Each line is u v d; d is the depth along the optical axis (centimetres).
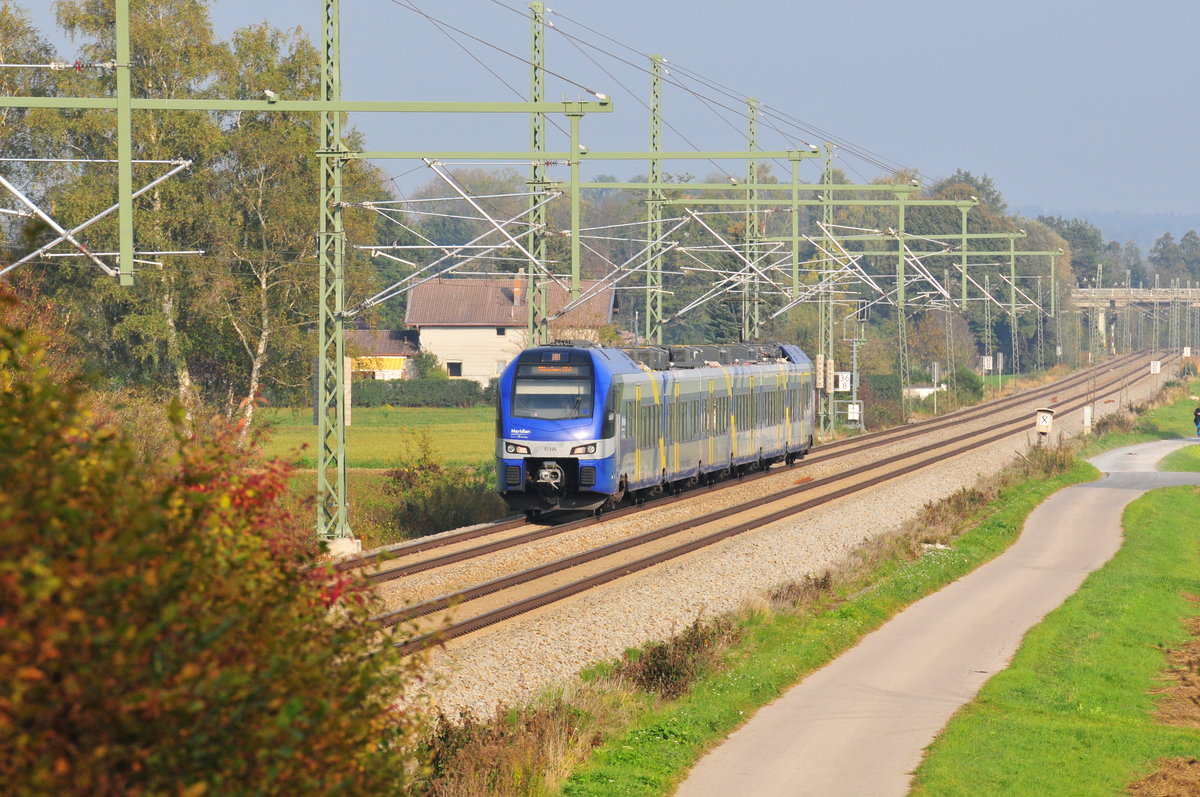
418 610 9056
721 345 19112
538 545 12450
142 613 2409
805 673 8619
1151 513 17688
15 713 2152
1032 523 16700
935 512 16100
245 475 3394
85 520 2391
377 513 15762
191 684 2430
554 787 5741
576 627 9025
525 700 7250
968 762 6488
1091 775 6456
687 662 8112
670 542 12938
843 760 6488
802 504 16025
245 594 2870
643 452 14562
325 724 2817
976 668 8906
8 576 2166
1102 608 11356
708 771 6266
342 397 12438
